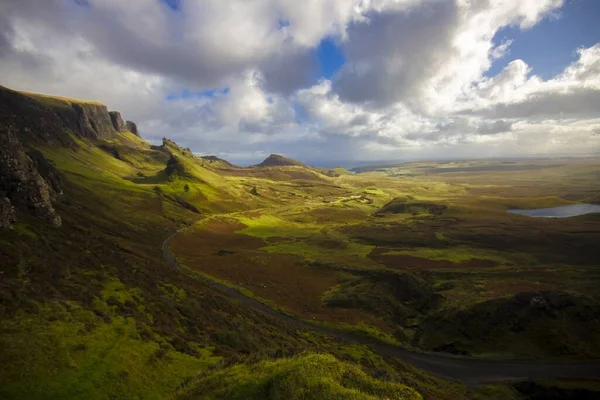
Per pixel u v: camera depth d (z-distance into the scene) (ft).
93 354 102.17
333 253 572.51
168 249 485.56
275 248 601.62
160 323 140.67
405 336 293.02
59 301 128.88
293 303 353.92
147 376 100.22
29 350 94.94
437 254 558.56
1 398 77.71
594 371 226.99
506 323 277.44
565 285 371.76
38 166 444.96
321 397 80.07
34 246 170.60
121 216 550.36
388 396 85.61
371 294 367.04
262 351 136.46
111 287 162.61
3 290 120.16
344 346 238.27
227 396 86.74
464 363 244.01
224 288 364.79
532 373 227.40
